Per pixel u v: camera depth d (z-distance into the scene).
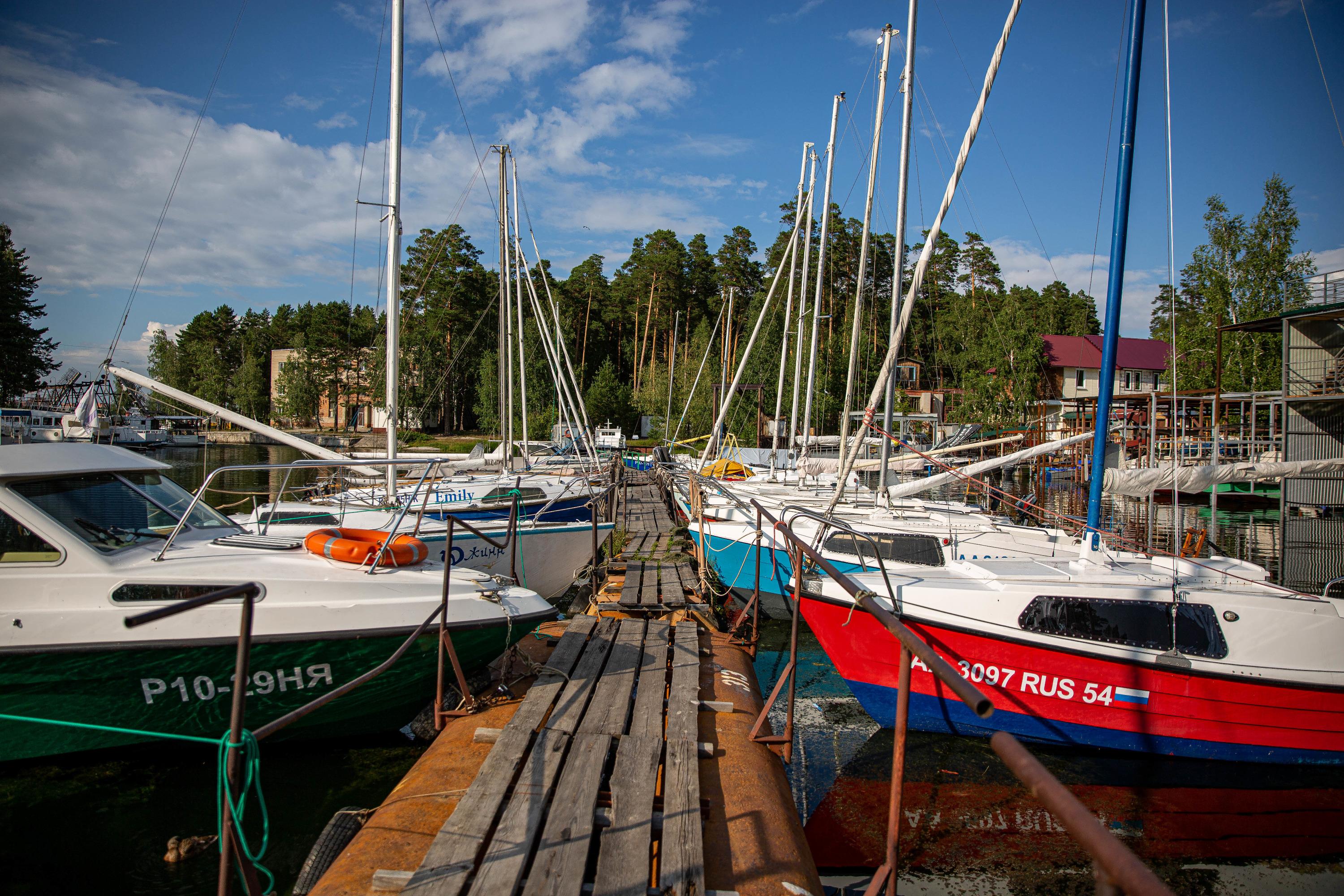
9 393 39.53
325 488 13.21
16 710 4.75
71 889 4.05
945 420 42.88
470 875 2.93
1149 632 5.98
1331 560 14.76
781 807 3.81
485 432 49.03
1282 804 5.54
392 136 9.92
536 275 60.97
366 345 54.16
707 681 5.52
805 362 32.06
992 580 6.77
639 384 61.72
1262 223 31.45
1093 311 66.12
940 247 55.53
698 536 12.04
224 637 4.93
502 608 5.71
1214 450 19.44
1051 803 1.41
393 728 5.71
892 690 6.36
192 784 5.03
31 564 4.89
